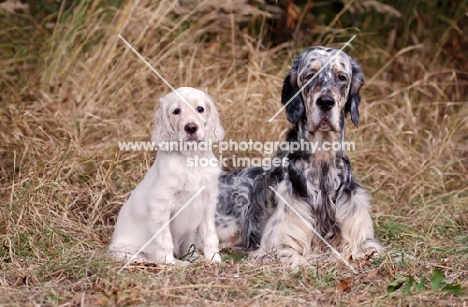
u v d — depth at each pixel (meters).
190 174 7.55
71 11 12.30
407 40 14.13
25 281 6.98
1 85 11.42
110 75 11.23
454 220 9.16
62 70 11.29
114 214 9.16
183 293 6.55
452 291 6.54
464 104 12.36
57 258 7.46
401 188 10.06
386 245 8.37
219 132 7.77
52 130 10.03
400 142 11.10
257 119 10.80
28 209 8.49
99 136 10.47
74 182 9.49
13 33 12.50
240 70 12.22
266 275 6.93
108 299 6.29
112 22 11.69
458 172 10.73
